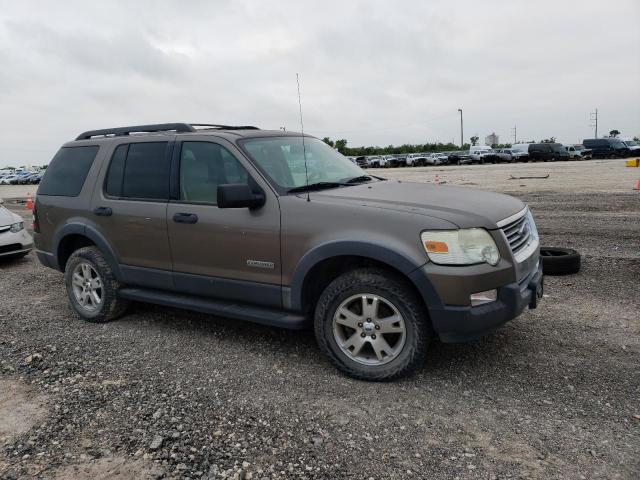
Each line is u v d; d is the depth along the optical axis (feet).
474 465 9.04
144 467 9.29
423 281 11.28
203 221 14.26
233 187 12.75
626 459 8.98
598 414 10.42
